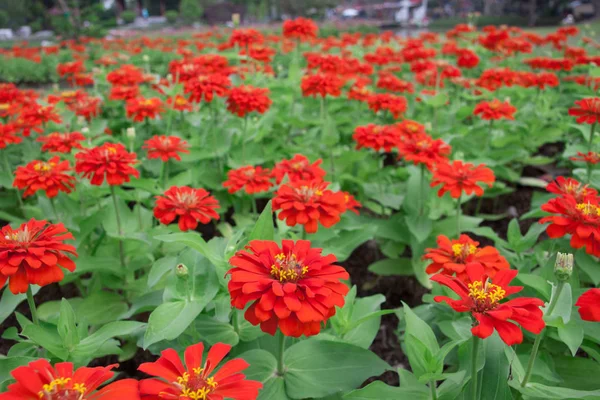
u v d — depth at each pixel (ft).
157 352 1.50
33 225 1.28
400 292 2.51
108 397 0.85
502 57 5.74
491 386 1.20
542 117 3.80
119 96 3.36
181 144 2.36
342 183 3.07
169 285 1.33
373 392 1.24
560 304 1.24
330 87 3.11
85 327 1.37
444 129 3.59
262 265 1.11
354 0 38.58
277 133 3.74
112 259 1.99
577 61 4.40
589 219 1.42
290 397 1.23
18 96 3.50
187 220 1.65
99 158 1.84
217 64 3.57
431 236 2.38
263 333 1.51
